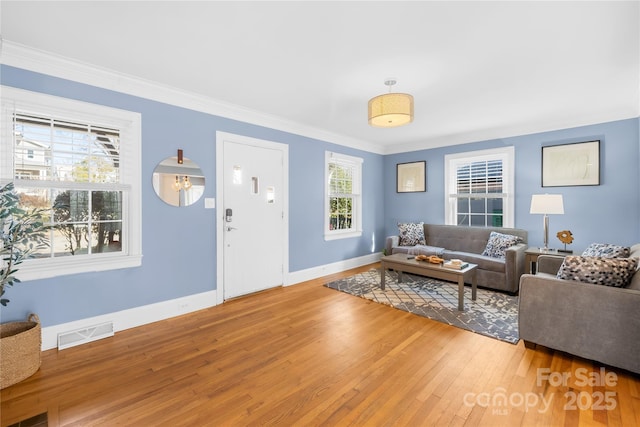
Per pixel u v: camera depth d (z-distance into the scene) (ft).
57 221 8.04
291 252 13.82
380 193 19.42
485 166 15.64
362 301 11.31
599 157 12.41
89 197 8.52
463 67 8.29
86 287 8.28
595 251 10.08
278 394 5.85
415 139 17.21
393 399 5.67
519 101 10.90
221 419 5.18
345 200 17.24
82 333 8.07
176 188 10.03
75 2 5.59
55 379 6.36
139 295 9.23
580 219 12.90
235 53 7.55
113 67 8.29
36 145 7.64
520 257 12.30
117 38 6.86
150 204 9.46
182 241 10.19
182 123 10.16
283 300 11.48
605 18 6.10
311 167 14.75
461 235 15.40
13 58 7.19
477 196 15.76
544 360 7.03
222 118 11.24
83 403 5.60
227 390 5.98
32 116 7.59
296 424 5.06
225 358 7.22
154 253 9.54
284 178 13.42
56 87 7.79
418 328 8.86
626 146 11.87
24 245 7.26
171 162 9.91
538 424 5.01
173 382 6.26
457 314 9.86
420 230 16.48
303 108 11.74
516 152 14.49
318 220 15.12
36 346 6.62
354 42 7.05
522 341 7.98
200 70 8.48
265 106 11.51
